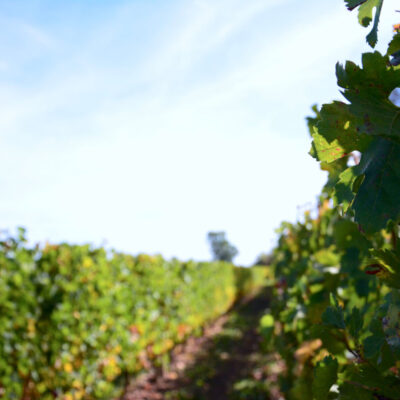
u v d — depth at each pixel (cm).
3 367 509
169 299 1030
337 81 69
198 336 1303
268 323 279
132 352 819
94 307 684
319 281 226
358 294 164
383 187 64
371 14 72
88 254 702
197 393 816
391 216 62
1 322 513
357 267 166
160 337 956
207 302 1445
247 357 1019
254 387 726
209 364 1012
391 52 73
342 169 91
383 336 82
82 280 670
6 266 529
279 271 474
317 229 349
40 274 581
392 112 64
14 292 533
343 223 171
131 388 829
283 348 332
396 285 76
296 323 252
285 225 428
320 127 72
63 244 655
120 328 766
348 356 108
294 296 307
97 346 691
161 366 993
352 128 71
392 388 81
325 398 85
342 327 91
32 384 547
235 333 1316
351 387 83
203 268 1437
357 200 66
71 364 621
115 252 812
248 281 2425
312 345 209
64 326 601
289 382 327
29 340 544
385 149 65
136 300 844
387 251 73
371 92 66
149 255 960
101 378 712
